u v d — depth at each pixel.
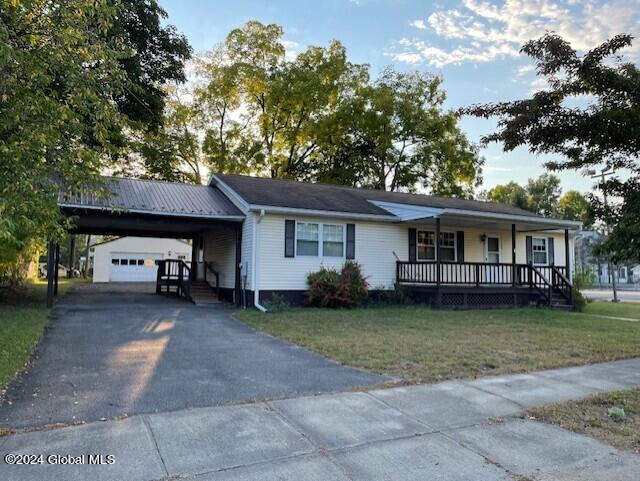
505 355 7.31
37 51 5.35
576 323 11.61
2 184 4.87
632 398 5.16
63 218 6.40
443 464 3.50
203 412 4.44
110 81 6.23
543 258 19.84
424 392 5.29
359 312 12.95
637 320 12.87
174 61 19.34
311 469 3.37
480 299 15.52
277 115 29.64
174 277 19.77
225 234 15.99
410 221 15.98
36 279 26.06
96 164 5.84
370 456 3.61
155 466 3.33
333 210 14.59
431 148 29.47
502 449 3.79
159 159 27.16
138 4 17.55
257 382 5.56
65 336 8.24
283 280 14.11
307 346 7.80
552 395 5.31
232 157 28.97
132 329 9.24
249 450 3.64
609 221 6.11
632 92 5.67
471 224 17.09
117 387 5.20
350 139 30.44
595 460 3.62
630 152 6.12
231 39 28.59
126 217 12.77
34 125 5.22
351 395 5.11
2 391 4.93
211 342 8.12
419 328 9.97
